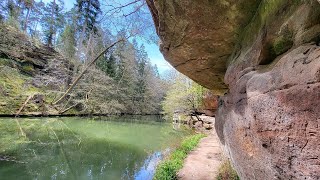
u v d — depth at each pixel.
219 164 8.52
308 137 1.92
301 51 2.12
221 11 3.58
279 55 2.79
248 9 3.41
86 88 25.66
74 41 28.50
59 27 36.25
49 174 8.64
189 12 3.76
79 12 22.84
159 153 12.32
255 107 2.70
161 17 4.21
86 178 8.63
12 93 18.92
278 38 2.72
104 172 9.35
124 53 37.84
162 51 5.44
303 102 1.95
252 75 3.04
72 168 9.59
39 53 26.20
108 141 15.11
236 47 4.12
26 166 9.06
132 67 40.62
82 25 27.27
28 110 20.58
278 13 2.76
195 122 23.89
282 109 2.22
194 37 4.34
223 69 5.24
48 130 16.61
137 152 12.68
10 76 16.23
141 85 44.09
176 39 4.61
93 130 19.09
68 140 14.35
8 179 7.67
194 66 5.42
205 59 4.98
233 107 3.78
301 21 2.32
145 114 44.44
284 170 2.31
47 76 21.55
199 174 7.84
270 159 2.53
